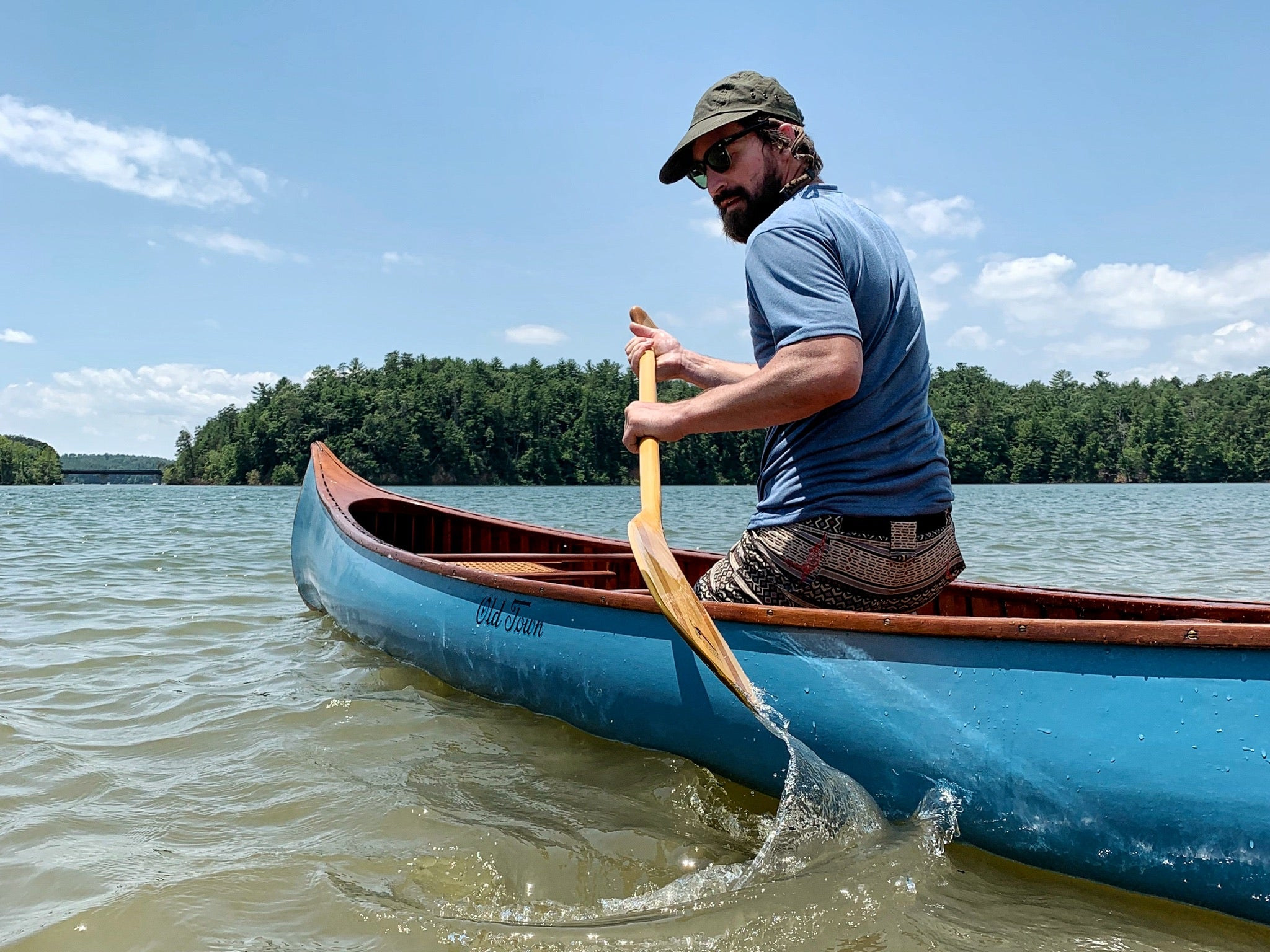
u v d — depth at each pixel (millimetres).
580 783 2594
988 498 36219
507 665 3133
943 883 1964
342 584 4441
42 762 2740
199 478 92750
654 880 2037
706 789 2471
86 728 3090
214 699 3441
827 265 2084
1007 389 102312
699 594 2543
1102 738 1885
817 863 2053
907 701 2100
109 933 1777
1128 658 1878
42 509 20844
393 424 83438
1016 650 1996
